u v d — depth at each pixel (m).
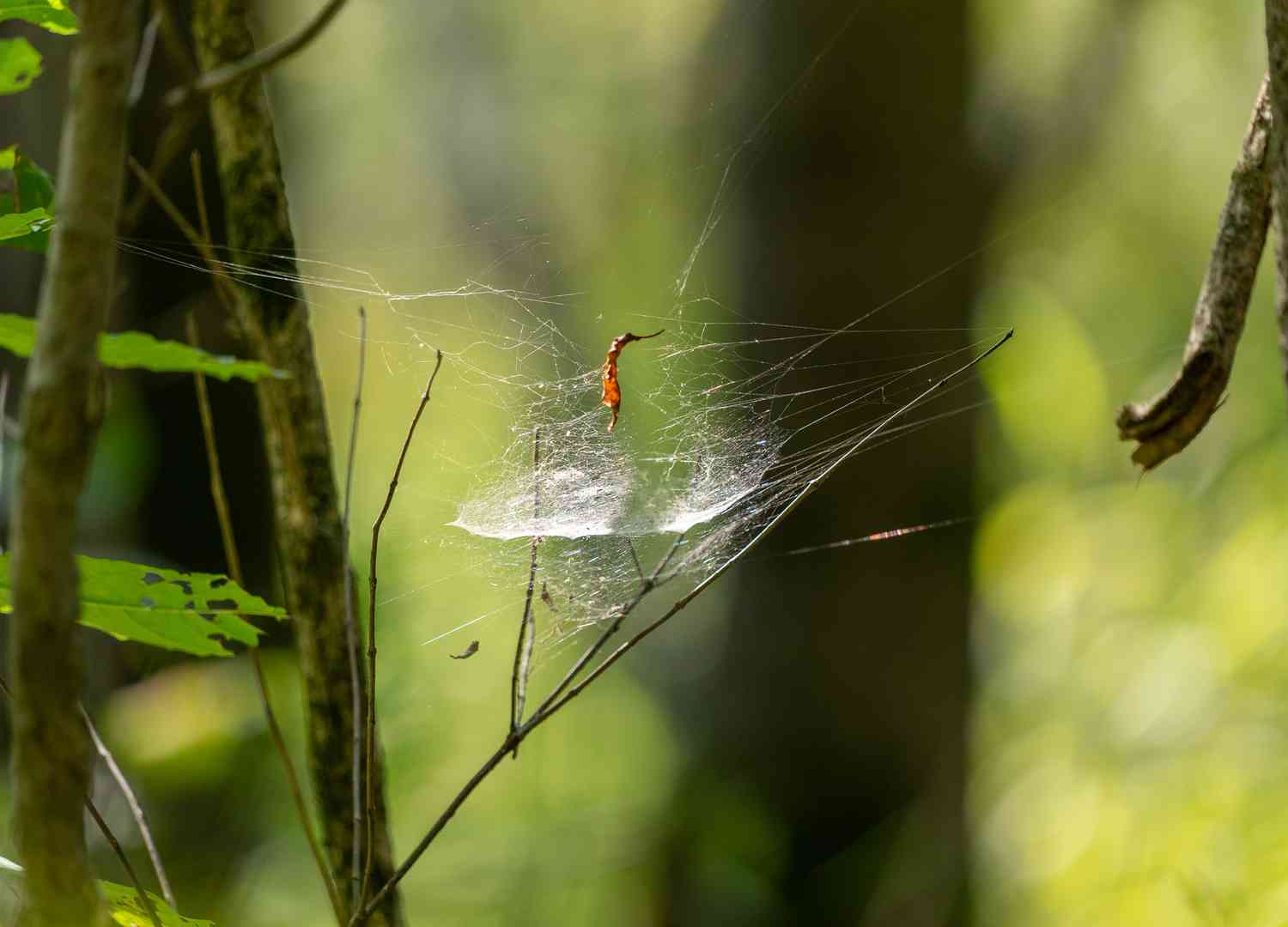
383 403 8.58
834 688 7.14
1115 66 8.14
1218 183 9.71
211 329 5.51
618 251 9.81
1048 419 8.61
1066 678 8.10
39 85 4.76
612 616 4.53
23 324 1.72
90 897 1.60
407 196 12.24
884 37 6.64
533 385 4.62
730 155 7.24
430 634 6.67
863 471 6.97
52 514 1.49
